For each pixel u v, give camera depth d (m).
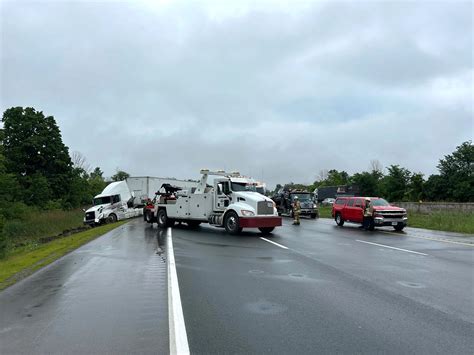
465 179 66.50
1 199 37.75
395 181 72.56
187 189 23.09
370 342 5.02
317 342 5.01
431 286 8.20
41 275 9.45
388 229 23.53
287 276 9.08
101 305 6.70
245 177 22.81
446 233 20.91
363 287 8.04
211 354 4.63
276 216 19.52
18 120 53.03
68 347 4.88
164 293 7.50
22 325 5.72
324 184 108.19
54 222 34.88
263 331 5.40
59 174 54.44
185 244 15.09
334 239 17.38
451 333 5.37
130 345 4.92
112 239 17.19
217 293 7.45
